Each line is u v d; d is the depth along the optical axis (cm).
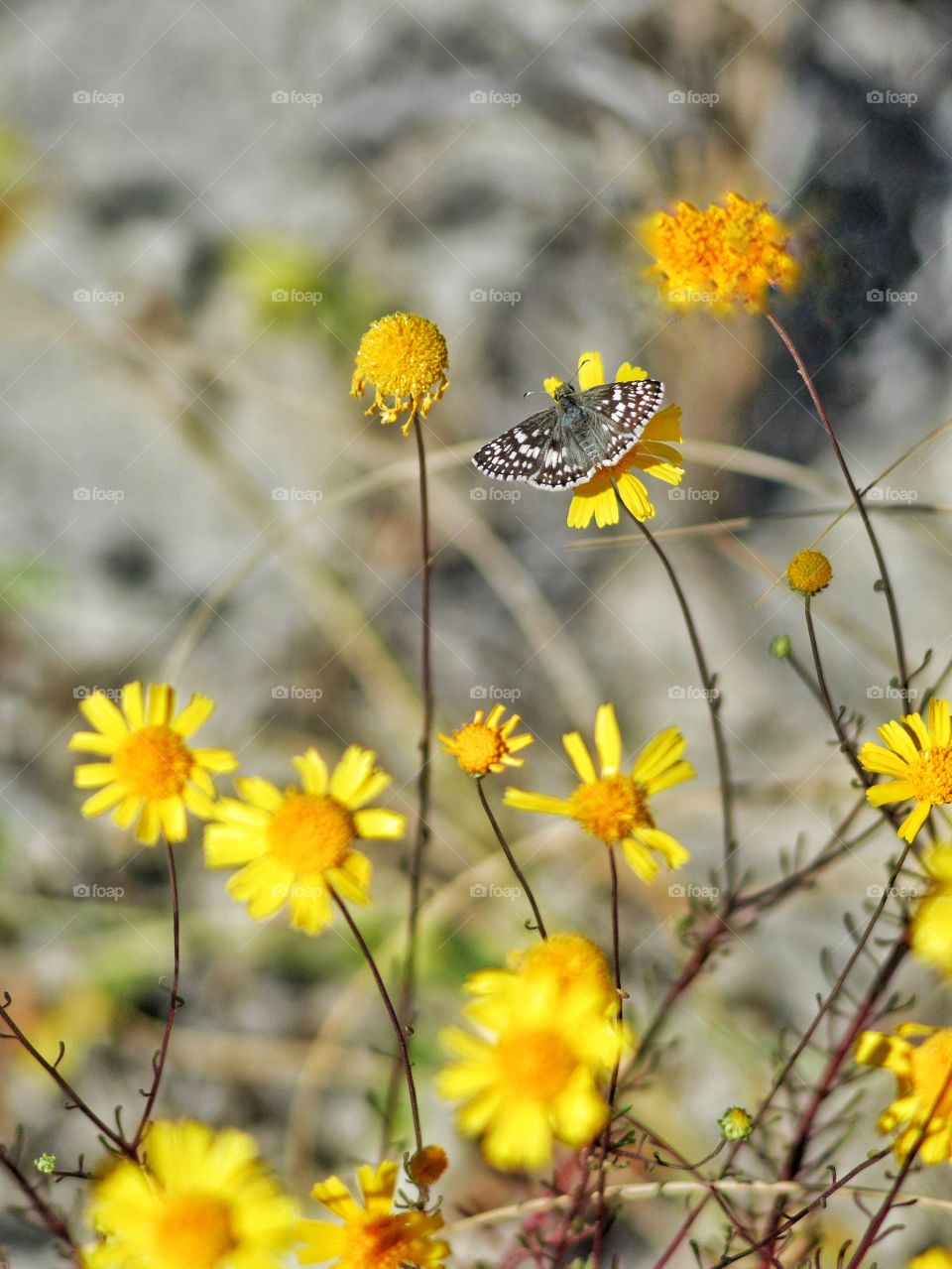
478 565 101
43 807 98
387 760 99
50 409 101
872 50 101
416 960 95
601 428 86
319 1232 83
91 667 100
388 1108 87
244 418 101
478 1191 91
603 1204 85
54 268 102
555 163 101
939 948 84
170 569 101
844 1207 91
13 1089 94
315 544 101
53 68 104
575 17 101
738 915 90
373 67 103
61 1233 84
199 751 85
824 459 100
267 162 103
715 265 87
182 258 102
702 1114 93
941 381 100
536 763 99
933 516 100
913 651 99
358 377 86
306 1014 96
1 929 96
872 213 99
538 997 83
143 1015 95
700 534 100
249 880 85
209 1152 83
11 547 100
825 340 99
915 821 84
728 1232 85
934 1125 83
